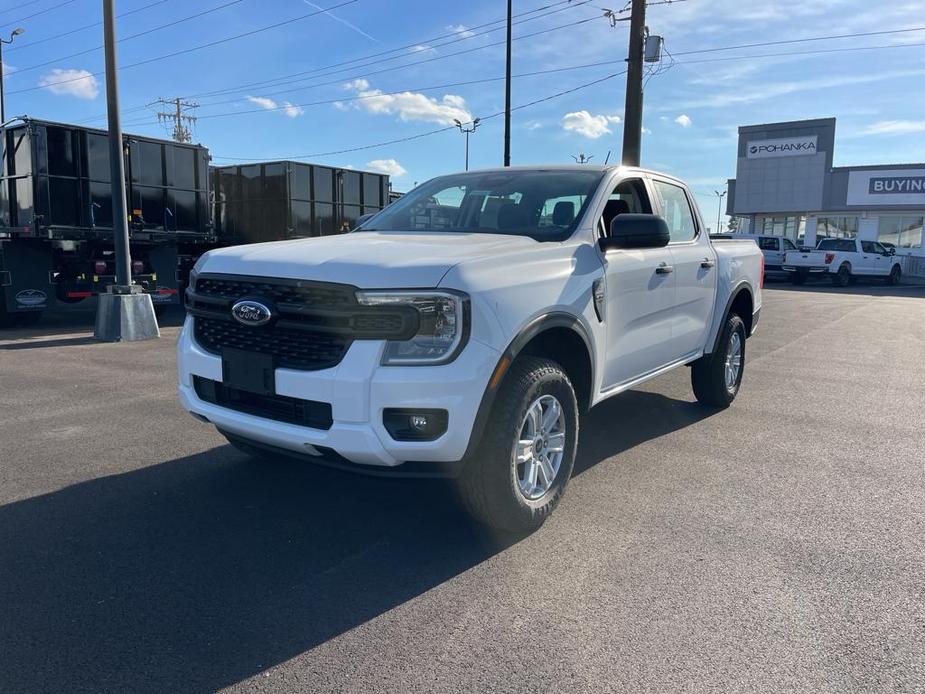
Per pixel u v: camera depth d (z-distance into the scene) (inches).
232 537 148.5
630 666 105.5
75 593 124.9
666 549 144.4
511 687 100.4
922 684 101.9
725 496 173.9
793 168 1535.4
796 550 144.6
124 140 477.4
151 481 180.4
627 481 183.8
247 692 99.1
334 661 106.3
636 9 641.0
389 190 687.1
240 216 620.4
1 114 1022.4
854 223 1514.5
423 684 101.0
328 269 133.4
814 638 113.3
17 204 455.8
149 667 104.3
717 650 109.8
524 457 146.3
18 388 284.2
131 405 257.4
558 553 142.3
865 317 606.5
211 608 120.6
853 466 198.1
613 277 172.2
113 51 394.9
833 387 306.0
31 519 156.3
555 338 159.2
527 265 147.5
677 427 237.1
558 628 115.4
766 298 819.4
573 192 182.9
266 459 196.5
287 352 138.4
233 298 145.6
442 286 129.0
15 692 98.3
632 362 188.2
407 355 128.6
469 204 191.0
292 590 126.9
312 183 606.9
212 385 153.8
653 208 205.5
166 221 511.2
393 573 133.5
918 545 147.7
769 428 237.3
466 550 143.5
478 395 130.6
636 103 650.2
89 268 488.1
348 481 182.1
